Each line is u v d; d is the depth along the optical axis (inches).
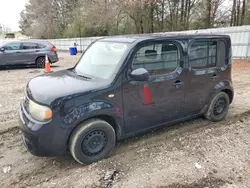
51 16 1514.5
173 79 143.9
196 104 162.7
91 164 123.3
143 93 133.1
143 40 131.3
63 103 110.4
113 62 130.3
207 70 162.9
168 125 157.5
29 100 119.6
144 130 142.9
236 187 105.5
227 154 133.2
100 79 128.0
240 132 162.4
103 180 110.4
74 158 120.3
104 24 1030.4
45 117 109.3
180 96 150.6
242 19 768.9
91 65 144.6
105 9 1002.1
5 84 320.5
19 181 110.7
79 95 114.0
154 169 118.7
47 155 114.2
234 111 203.3
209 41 161.5
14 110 207.9
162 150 137.3
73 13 1306.6
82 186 106.3
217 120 179.8
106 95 120.7
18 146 143.6
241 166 121.5
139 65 130.6
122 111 127.8
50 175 115.1
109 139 127.6
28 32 1756.9
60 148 114.3
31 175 115.2
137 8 910.4
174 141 148.3
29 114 116.8
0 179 112.0
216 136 155.5
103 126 122.7
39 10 1535.4
